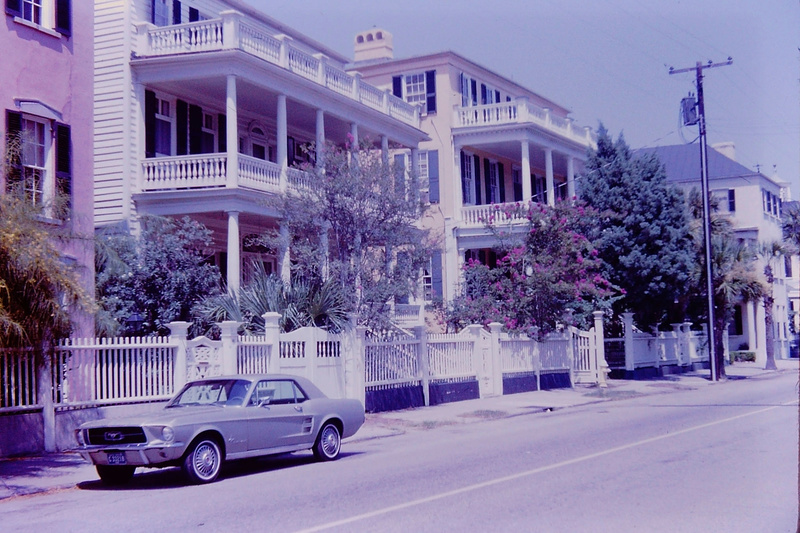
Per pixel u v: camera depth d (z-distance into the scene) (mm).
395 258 23281
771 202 58000
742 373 41281
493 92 43062
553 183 43000
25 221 13750
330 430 14766
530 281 27891
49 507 10875
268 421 13375
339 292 21266
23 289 13453
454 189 38406
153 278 22391
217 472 12492
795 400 23750
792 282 67125
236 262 24312
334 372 20484
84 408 16094
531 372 29359
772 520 8773
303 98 27484
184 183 24766
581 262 28578
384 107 32094
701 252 36781
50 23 19000
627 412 21969
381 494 10703
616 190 34500
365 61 43344
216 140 28562
